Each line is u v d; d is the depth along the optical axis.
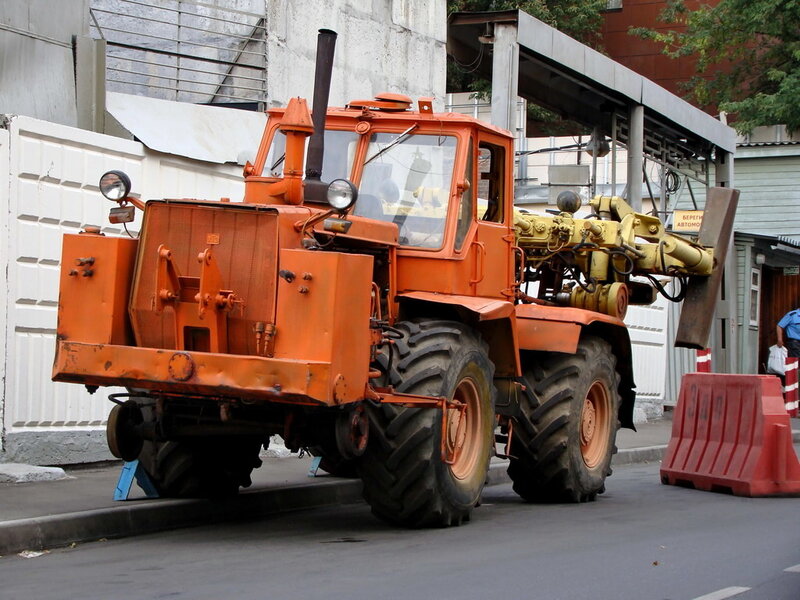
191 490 10.12
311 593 6.81
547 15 38.50
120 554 8.27
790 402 25.27
